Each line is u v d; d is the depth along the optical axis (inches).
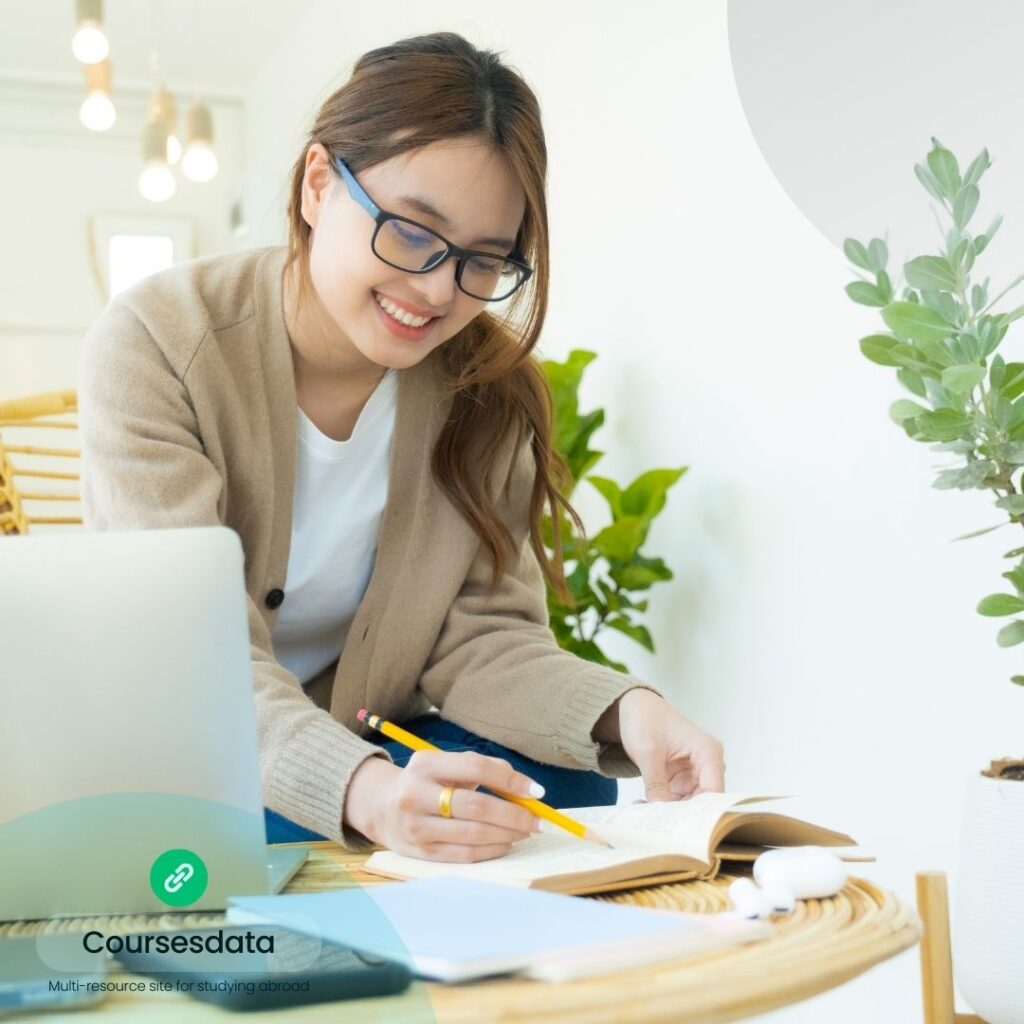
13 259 213.8
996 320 47.8
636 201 106.1
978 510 68.8
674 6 99.7
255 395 54.0
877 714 76.9
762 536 89.0
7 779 28.0
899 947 26.3
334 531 57.8
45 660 28.1
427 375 58.2
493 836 35.6
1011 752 66.3
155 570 28.7
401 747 56.9
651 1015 21.0
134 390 50.7
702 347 96.7
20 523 89.5
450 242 48.1
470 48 49.3
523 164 48.1
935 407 48.3
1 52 206.2
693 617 97.3
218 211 225.3
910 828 73.7
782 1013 75.7
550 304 122.3
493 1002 21.7
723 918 27.4
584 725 49.4
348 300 49.8
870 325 77.5
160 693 28.6
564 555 97.4
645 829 37.5
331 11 184.9
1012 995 42.5
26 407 89.3
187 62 216.8
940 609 71.7
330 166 50.1
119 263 217.8
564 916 26.7
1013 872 42.9
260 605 56.1
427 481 58.2
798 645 84.8
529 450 61.9
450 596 58.3
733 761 92.0
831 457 81.4
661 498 95.8
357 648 57.8
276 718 41.8
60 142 216.4
